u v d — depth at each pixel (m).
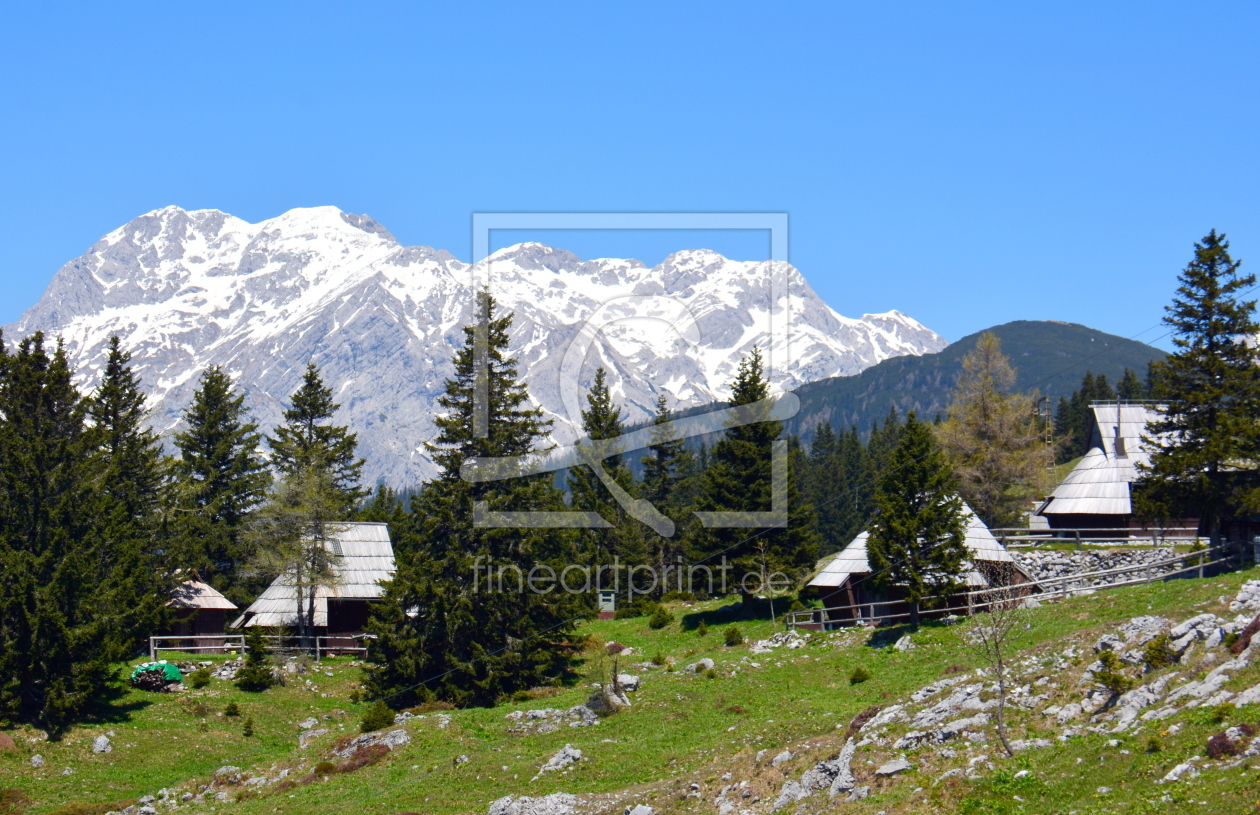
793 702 45.25
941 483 54.75
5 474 54.06
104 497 57.88
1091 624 45.16
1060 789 26.80
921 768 30.62
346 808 38.66
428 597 56.50
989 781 28.20
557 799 35.81
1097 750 28.06
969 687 35.28
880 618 56.72
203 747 50.91
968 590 55.03
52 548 52.78
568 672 59.78
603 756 40.31
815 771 32.62
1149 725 28.36
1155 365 55.34
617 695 47.69
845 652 52.38
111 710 53.53
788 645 56.25
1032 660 37.31
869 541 54.81
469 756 42.12
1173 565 55.38
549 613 58.06
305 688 60.25
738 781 34.53
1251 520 58.91
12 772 46.12
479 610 57.28
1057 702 32.56
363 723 48.22
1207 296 54.12
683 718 44.59
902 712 35.12
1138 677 32.28
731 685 49.03
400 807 37.91
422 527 59.66
